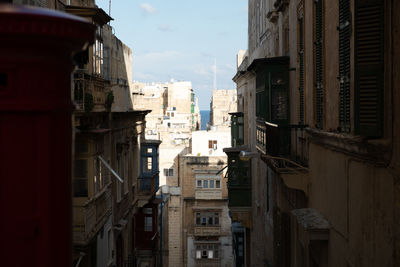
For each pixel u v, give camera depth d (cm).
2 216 201
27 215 203
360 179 769
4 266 201
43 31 191
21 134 204
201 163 4447
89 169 1336
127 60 2245
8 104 198
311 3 1186
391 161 622
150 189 2322
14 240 202
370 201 715
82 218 1256
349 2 822
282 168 1235
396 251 600
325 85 1040
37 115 205
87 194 1334
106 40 1764
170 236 4191
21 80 200
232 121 3538
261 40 2472
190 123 9012
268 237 2062
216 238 4431
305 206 1249
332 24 969
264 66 1551
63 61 212
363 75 652
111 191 1645
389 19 630
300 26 1384
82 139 1330
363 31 650
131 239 2186
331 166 968
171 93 9788
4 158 202
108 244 1633
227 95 10150
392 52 620
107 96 1625
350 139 769
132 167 2144
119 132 1867
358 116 658
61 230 212
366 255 734
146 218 2530
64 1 1346
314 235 993
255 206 2527
